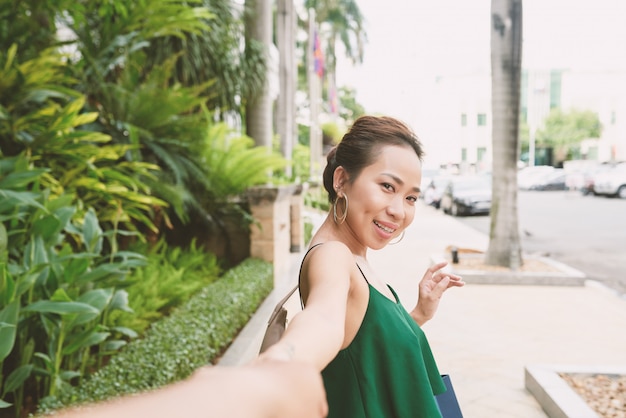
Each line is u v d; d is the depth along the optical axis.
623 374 3.79
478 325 5.78
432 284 1.39
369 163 0.97
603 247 12.45
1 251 2.74
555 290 7.54
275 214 7.42
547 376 3.76
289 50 12.10
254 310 5.51
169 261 6.20
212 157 6.94
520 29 8.16
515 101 8.33
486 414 3.53
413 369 0.91
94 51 5.53
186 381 0.30
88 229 3.35
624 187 28.86
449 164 56.12
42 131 4.27
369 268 1.04
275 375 0.33
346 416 0.89
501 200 8.52
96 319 3.17
